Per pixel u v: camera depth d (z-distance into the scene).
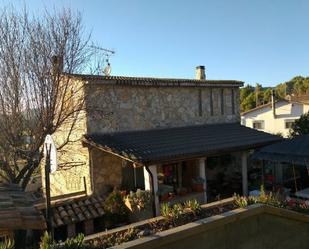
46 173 6.93
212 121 19.86
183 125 18.41
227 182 18.20
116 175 15.57
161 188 14.30
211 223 5.85
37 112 13.91
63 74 14.33
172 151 13.95
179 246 5.46
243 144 16.34
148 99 16.98
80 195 14.73
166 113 17.69
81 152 15.45
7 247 4.62
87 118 14.88
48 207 6.91
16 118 13.79
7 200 6.89
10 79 13.69
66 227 12.38
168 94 17.80
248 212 6.47
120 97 15.96
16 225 5.38
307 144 14.35
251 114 38.97
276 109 37.22
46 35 14.30
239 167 19.91
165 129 17.47
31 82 13.87
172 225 6.11
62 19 19.50
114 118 15.73
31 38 14.07
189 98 18.75
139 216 12.83
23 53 13.88
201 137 16.81
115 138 15.06
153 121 17.16
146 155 13.06
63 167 15.50
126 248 4.84
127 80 15.80
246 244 6.51
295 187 15.83
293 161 13.88
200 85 18.84
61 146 14.77
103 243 5.31
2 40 13.68
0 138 13.78
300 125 23.33
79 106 14.59
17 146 14.00
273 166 17.45
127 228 5.95
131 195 12.93
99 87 15.20
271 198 7.82
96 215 12.83
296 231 7.60
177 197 14.38
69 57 14.50
